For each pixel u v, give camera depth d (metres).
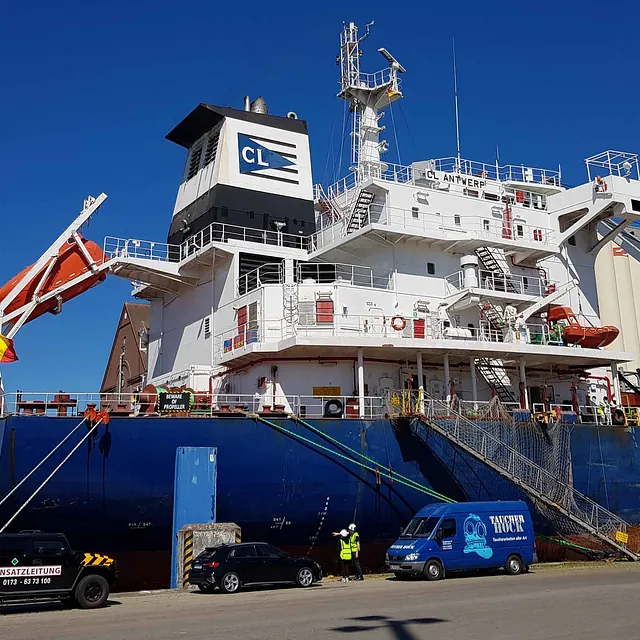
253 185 35.03
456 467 27.86
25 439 22.73
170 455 24.02
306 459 25.66
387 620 13.77
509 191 38.78
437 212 33.56
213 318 33.19
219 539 22.81
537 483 28.77
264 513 25.05
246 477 24.77
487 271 33.00
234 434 24.84
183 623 14.04
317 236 36.09
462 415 28.61
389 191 32.47
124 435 23.67
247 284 32.25
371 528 26.69
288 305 29.05
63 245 29.31
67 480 22.95
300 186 36.44
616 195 36.12
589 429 31.64
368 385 29.69
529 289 35.62
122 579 23.73
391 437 27.06
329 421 26.27
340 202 37.06
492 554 23.66
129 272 34.44
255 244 32.94
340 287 29.77
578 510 29.28
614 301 51.72
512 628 12.76
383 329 29.86
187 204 37.09
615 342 50.94
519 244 33.66
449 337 30.23
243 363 30.09
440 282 32.66
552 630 12.56
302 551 25.97
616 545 28.97
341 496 26.02
